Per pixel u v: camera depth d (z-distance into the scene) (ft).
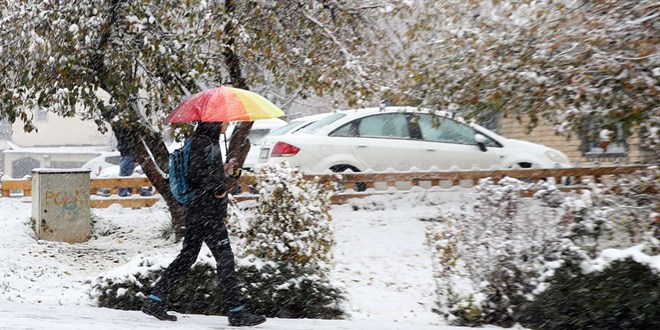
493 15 107.76
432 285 103.65
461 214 83.15
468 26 111.45
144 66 106.63
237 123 131.34
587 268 73.87
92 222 134.00
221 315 80.28
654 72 92.48
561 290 74.33
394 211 138.82
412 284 104.47
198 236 70.85
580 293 73.36
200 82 117.29
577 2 100.17
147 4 104.94
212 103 70.69
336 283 86.89
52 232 127.03
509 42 105.60
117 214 146.10
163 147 124.47
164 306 71.82
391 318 86.84
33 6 98.73
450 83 112.88
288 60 120.57
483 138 154.51
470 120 119.14
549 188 79.97
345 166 147.02
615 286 72.13
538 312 75.87
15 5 99.55
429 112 124.26
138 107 114.32
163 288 71.61
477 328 77.25
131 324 67.56
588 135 104.63
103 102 109.81
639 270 71.77
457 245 82.07
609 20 95.96
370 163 148.05
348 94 115.55
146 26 104.27
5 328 60.13
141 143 123.24
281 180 85.25
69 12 100.48
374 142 149.18
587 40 95.61
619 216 78.69
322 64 118.83
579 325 73.20
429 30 117.39
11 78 103.96
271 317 81.56
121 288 81.66
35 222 128.26
